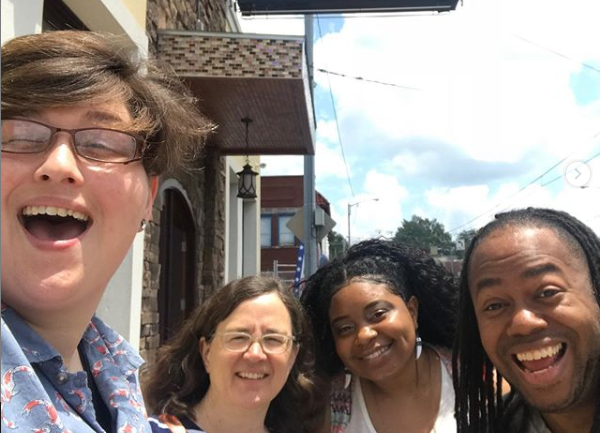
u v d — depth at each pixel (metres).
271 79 1.87
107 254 0.47
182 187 2.36
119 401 0.52
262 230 10.02
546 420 0.62
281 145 2.76
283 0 2.97
